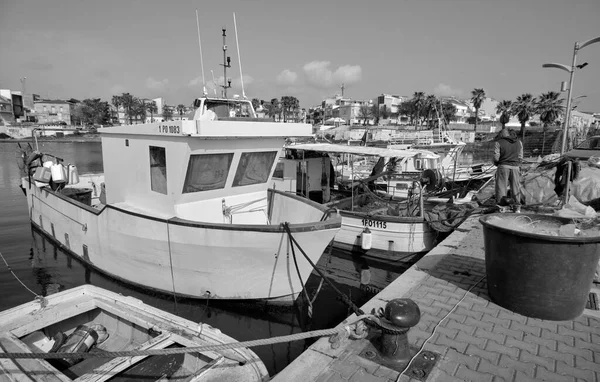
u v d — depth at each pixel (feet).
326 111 315.99
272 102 251.19
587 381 10.71
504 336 13.07
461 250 22.74
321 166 41.32
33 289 27.20
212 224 20.47
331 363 11.75
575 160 30.99
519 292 14.37
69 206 30.66
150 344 13.70
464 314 14.69
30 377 12.28
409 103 246.88
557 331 13.34
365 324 13.82
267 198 27.76
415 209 34.76
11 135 228.02
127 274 25.39
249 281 21.45
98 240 27.12
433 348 12.39
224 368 12.51
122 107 337.11
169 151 21.90
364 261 34.09
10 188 73.77
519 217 16.76
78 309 17.04
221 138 21.67
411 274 18.95
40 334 16.58
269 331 20.99
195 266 21.89
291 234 19.45
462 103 296.71
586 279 13.65
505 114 175.01
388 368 11.48
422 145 60.70
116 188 26.91
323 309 23.97
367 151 36.40
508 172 29.55
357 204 39.83
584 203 30.63
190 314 22.52
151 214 23.80
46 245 36.04
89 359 15.47
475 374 11.07
